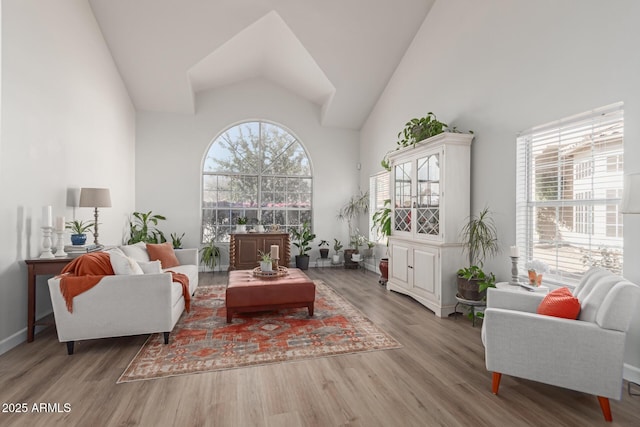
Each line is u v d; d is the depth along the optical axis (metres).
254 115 6.33
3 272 2.55
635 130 2.14
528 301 2.30
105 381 2.12
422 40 4.62
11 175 2.63
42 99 3.03
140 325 2.62
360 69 5.35
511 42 3.12
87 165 3.93
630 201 1.83
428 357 2.51
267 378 2.19
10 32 2.61
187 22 4.41
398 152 4.36
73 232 3.56
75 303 2.48
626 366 2.18
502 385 2.12
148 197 5.83
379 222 6.00
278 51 5.35
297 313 3.56
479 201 3.52
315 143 6.64
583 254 2.55
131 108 5.56
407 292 4.14
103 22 4.26
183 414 1.79
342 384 2.12
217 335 2.92
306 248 6.39
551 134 2.82
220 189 6.28
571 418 1.79
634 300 1.73
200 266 6.07
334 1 4.27
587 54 2.44
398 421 1.75
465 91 3.75
